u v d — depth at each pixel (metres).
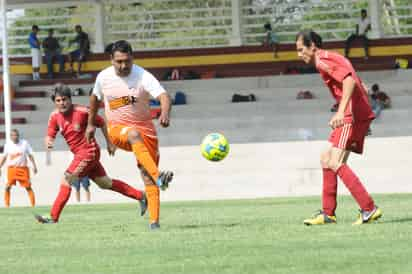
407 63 75.06
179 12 83.31
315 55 20.72
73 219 27.59
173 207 35.97
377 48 77.06
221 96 74.06
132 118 21.72
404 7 79.75
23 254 17.45
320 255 15.61
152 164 21.17
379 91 70.88
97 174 26.16
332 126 20.39
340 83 20.52
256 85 75.38
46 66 80.56
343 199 37.72
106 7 87.06
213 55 79.31
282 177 51.50
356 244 17.05
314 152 51.25
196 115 72.56
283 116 69.75
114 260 15.94
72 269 15.01
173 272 14.20
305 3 81.31
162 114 21.23
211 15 82.25
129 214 30.62
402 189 50.06
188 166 52.47
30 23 85.88
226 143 23.22
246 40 81.25
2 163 50.69
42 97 76.94
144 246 17.94
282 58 78.12
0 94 74.88
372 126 67.12
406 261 14.68
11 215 32.28
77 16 83.19
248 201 40.84
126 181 52.69
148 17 83.62
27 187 50.69
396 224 20.67
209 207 35.06
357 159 50.66
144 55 80.25
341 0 80.88
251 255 15.90
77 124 25.53
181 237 19.45
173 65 79.62
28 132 71.69
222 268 14.41
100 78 21.83
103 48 82.50
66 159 53.75
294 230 20.09
